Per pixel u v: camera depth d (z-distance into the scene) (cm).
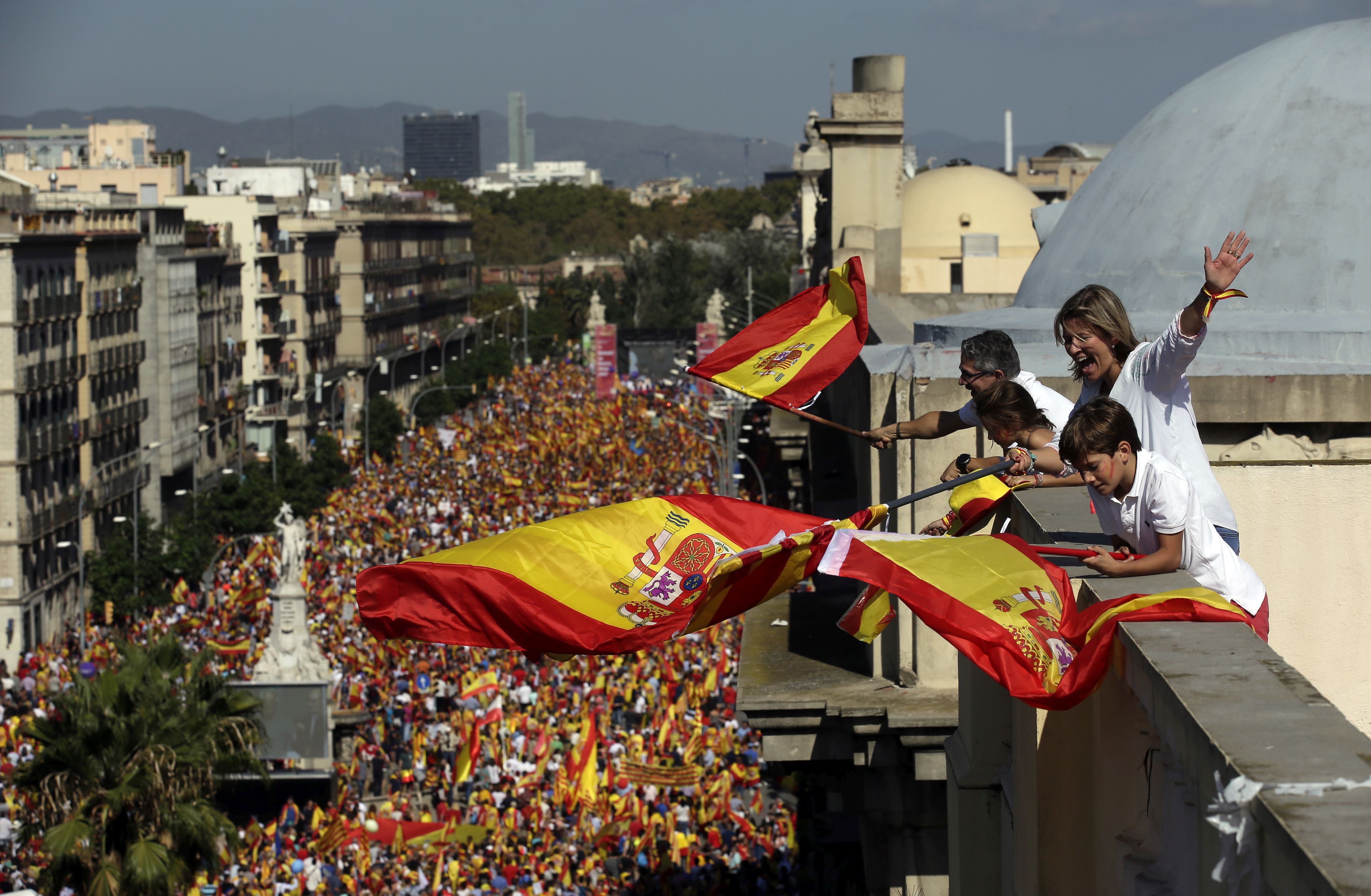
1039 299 1466
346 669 5484
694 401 10312
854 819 3619
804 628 1688
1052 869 777
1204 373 1146
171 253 10994
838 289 975
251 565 7169
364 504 8431
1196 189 1313
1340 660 1083
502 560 824
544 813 3694
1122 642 606
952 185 4912
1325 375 1080
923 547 708
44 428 8569
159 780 2877
